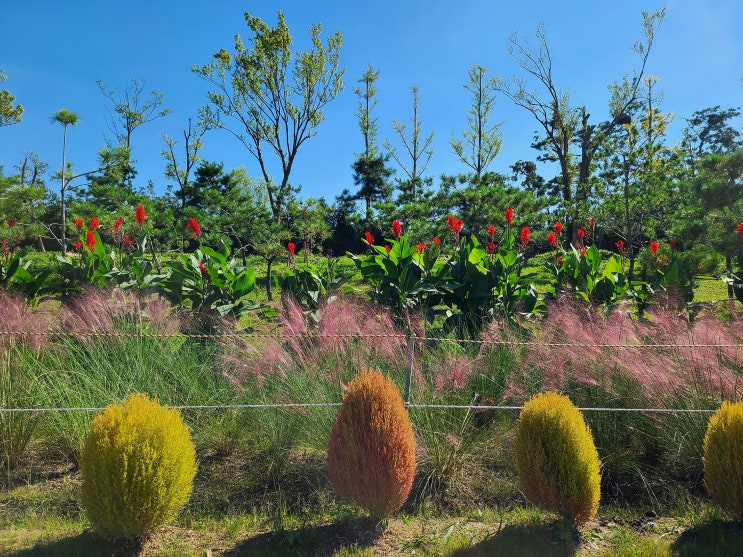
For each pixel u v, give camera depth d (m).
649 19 21.03
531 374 5.31
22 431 4.42
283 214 15.84
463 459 4.45
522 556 3.35
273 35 27.05
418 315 7.23
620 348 5.08
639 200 14.56
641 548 3.48
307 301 9.02
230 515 3.86
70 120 13.34
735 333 5.85
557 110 27.48
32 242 18.36
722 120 42.06
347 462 3.52
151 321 6.12
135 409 3.32
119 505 3.16
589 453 3.62
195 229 9.93
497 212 13.88
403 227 14.59
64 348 5.31
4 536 3.44
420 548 3.44
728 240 9.66
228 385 5.12
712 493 3.81
